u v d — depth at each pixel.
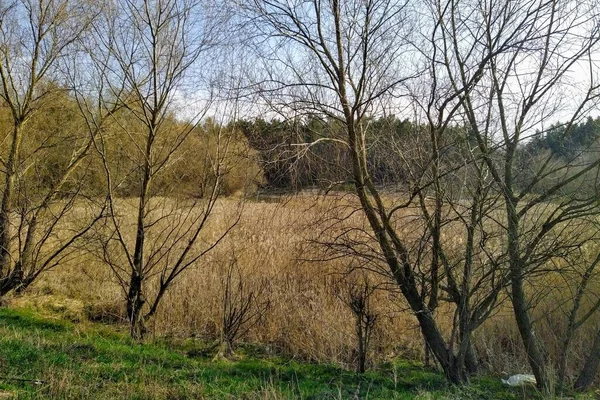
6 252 8.49
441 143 5.73
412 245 5.95
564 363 6.08
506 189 5.42
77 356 5.85
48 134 9.06
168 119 7.82
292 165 5.82
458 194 5.54
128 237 9.83
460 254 5.91
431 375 6.46
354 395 5.25
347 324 7.50
